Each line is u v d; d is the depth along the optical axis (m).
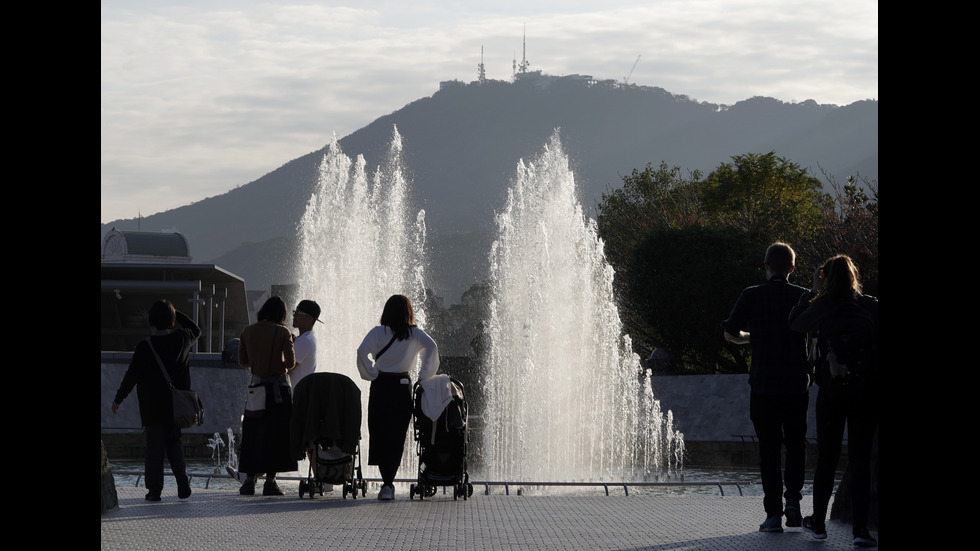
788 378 7.49
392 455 10.03
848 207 33.62
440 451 10.19
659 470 20.77
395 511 8.78
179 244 63.03
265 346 10.39
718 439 22.62
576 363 26.36
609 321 26.98
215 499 9.85
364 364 10.05
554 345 26.62
